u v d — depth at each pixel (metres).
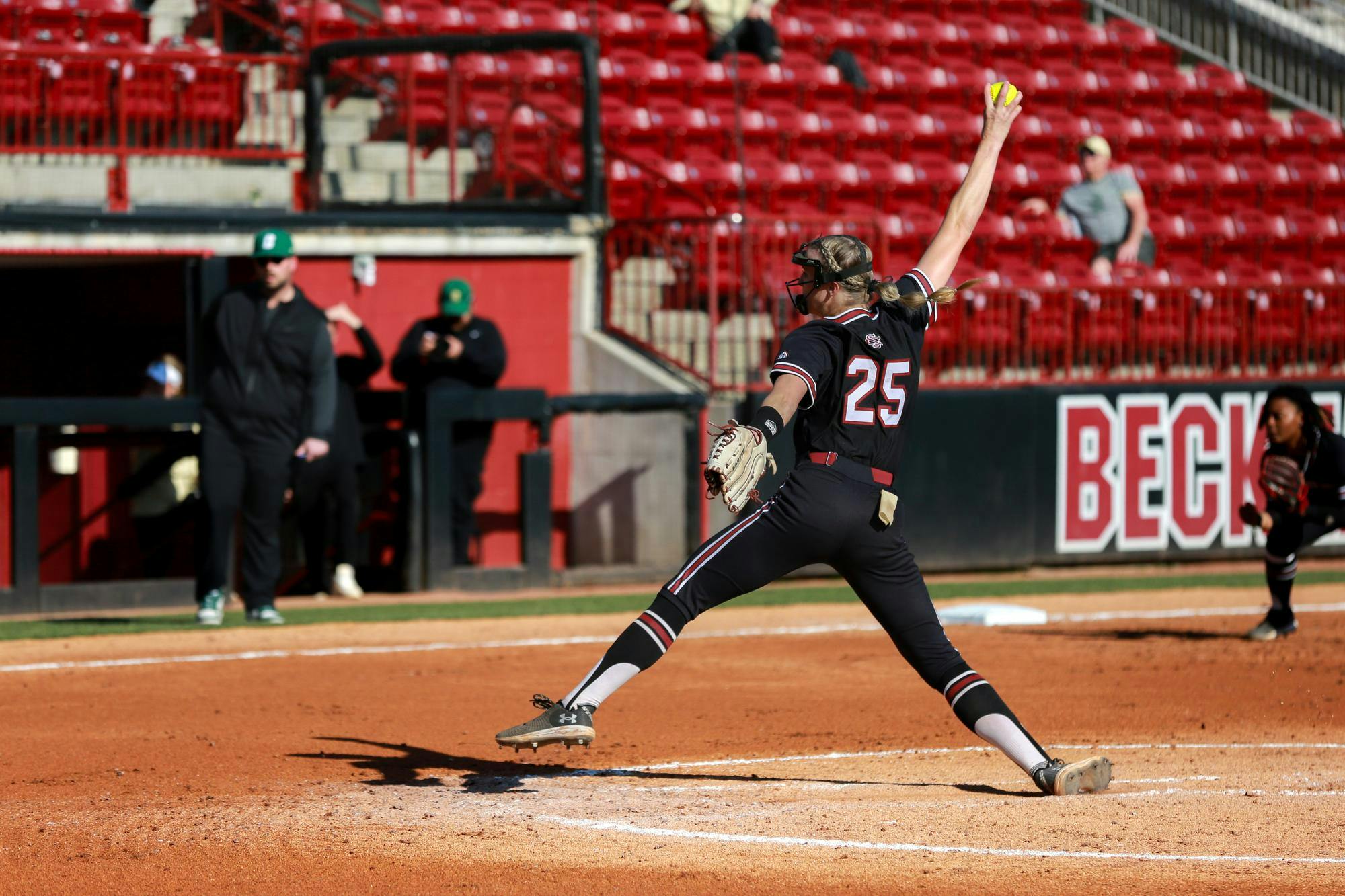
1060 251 66.31
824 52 77.75
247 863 18.92
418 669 35.22
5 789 23.36
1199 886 17.66
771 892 17.56
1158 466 58.12
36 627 41.84
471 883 17.94
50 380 60.81
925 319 21.23
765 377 54.69
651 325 55.84
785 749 26.89
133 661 36.22
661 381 52.59
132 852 19.47
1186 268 69.62
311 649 38.31
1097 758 22.61
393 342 52.97
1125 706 30.88
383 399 51.31
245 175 55.78
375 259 52.50
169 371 52.72
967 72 78.69
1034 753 22.20
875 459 20.72
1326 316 61.72
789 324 56.06
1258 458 59.41
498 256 53.94
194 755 26.02
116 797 22.84
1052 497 56.84
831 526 20.50
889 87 74.56
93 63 53.69
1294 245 73.88
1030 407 56.44
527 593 50.16
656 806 22.11
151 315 55.09
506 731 20.64
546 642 39.59
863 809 21.81
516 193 58.88
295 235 50.72
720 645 39.47
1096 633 41.41
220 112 55.06
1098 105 79.25
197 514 43.47
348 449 48.03
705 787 23.61
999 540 56.16
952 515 55.53
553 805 22.17
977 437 55.78
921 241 64.12
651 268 56.16
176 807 22.09
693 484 51.78
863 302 20.83
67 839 20.17
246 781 24.02
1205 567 59.03
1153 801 22.17
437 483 49.12
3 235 47.00
